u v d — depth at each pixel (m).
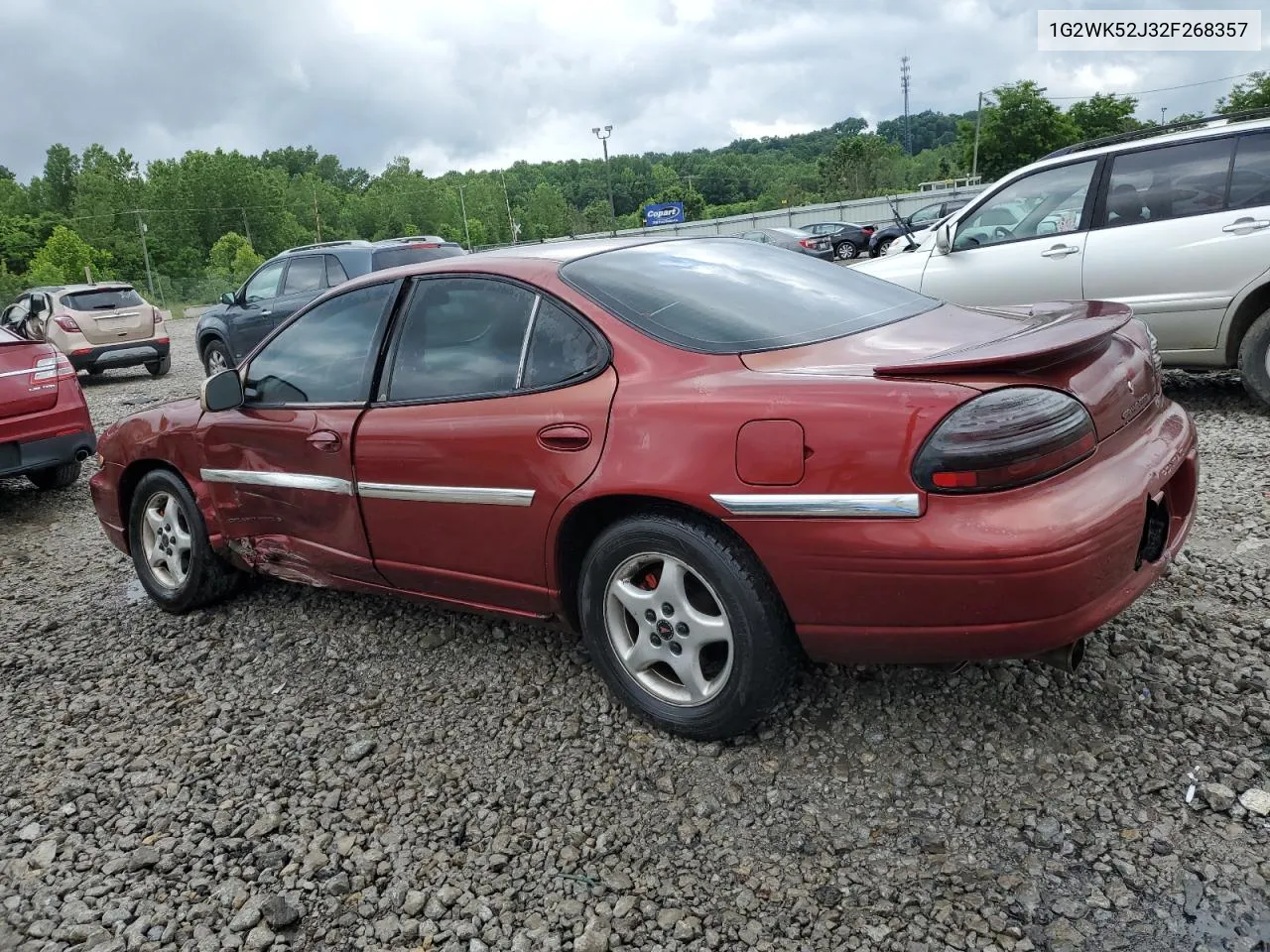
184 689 3.74
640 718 3.10
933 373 2.38
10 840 2.86
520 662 3.61
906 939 2.15
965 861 2.36
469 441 3.12
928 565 2.35
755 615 2.64
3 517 6.89
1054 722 2.83
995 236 6.66
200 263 125.06
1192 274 5.77
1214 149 5.75
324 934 2.37
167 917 2.47
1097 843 2.36
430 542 3.37
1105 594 2.41
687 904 2.34
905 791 2.63
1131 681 2.98
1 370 6.39
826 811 2.59
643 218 127.19
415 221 143.62
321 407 3.67
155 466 4.50
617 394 2.82
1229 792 2.45
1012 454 2.29
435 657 3.74
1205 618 3.32
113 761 3.26
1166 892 2.19
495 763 3.01
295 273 11.03
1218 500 4.49
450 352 3.32
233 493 4.05
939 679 3.11
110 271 102.94
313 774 3.06
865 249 31.58
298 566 3.97
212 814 2.89
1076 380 2.46
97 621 4.57
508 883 2.47
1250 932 2.05
